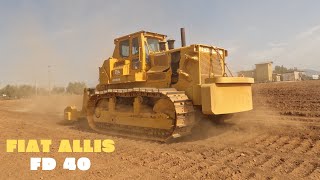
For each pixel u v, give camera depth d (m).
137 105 9.07
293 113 11.80
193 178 4.91
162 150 6.97
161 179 4.89
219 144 7.38
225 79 7.82
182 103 7.87
